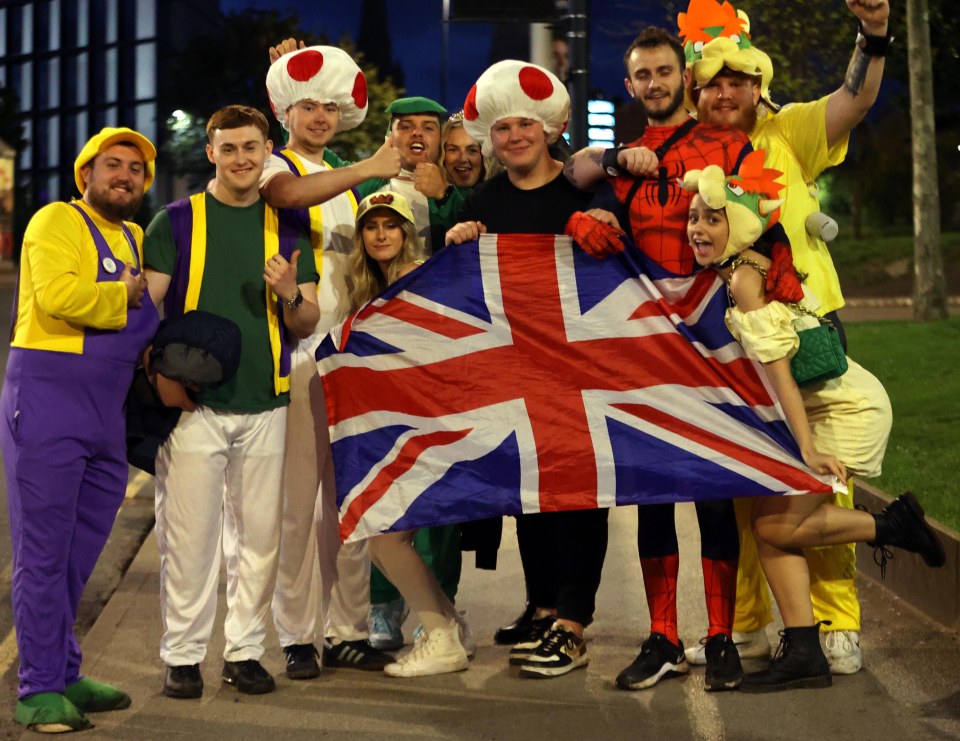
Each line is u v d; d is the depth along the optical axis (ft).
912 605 19.33
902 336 49.90
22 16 220.02
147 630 19.19
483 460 16.22
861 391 15.72
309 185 15.96
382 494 16.30
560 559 17.01
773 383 15.33
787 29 54.70
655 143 16.31
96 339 15.01
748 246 15.30
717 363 15.84
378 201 16.57
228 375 15.39
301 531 16.89
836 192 116.16
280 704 15.89
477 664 17.46
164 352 15.16
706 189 14.94
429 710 15.60
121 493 15.66
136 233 15.94
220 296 15.96
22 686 15.14
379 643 18.39
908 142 111.04
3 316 76.38
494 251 16.49
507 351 16.42
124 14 207.00
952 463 26.04
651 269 16.06
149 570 22.89
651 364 16.06
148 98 205.46
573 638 16.94
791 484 15.43
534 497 16.08
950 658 16.88
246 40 148.97
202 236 15.94
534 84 16.30
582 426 16.14
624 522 25.72
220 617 19.71
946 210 108.17
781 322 15.21
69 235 14.78
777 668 15.88
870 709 15.17
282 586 16.97
